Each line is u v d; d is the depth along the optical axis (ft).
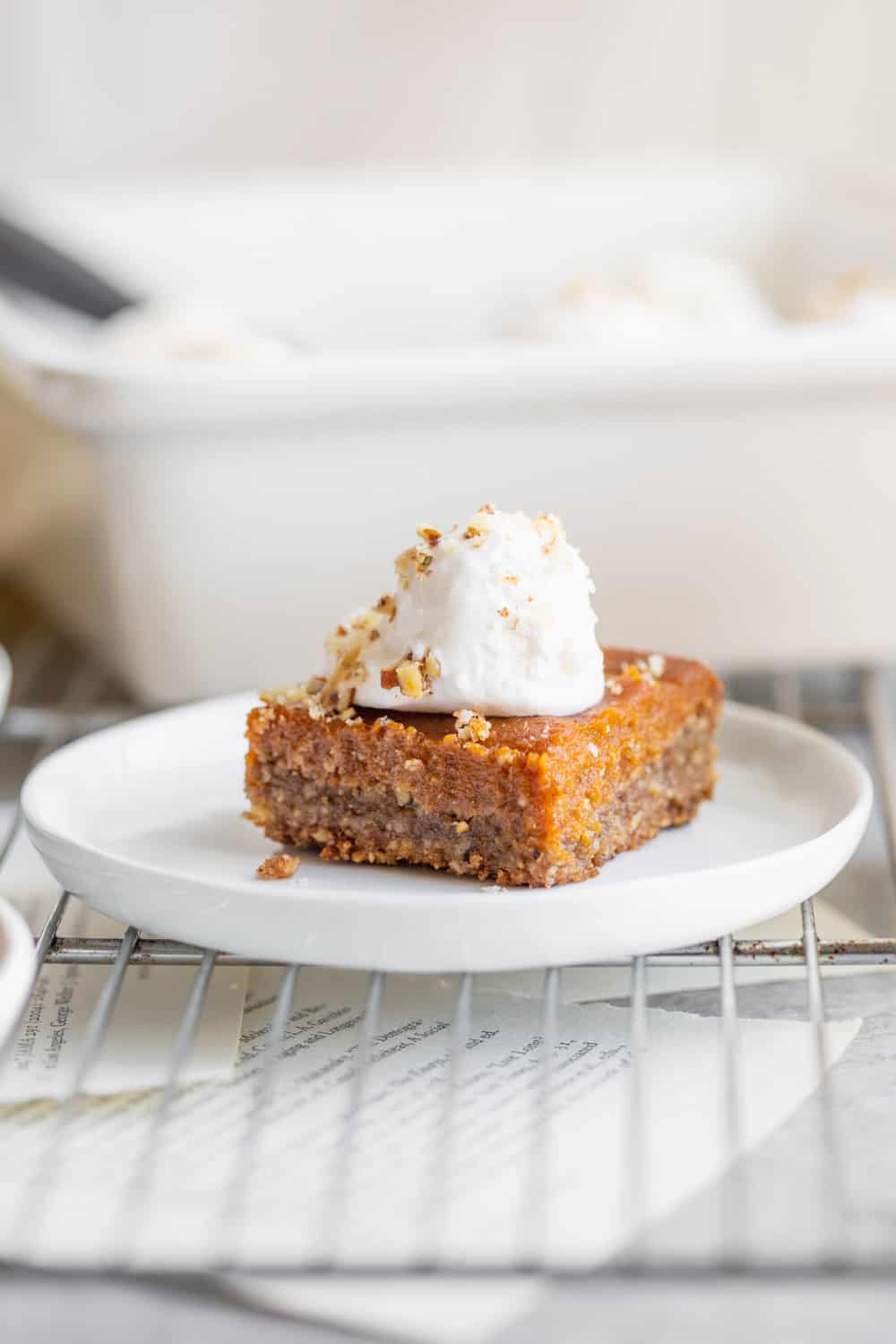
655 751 1.83
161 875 1.64
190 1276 1.47
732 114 3.38
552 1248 1.46
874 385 2.15
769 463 2.18
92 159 3.44
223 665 2.19
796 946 1.66
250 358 2.14
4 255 2.49
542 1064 1.63
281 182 2.83
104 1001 1.62
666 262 2.62
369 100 3.42
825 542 2.21
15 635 2.53
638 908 1.62
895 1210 1.49
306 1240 1.47
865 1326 1.44
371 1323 1.44
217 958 1.66
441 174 2.95
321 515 2.14
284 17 3.38
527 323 2.54
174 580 2.15
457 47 3.39
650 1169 1.53
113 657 2.25
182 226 2.77
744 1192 1.51
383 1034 1.68
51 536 2.29
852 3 3.27
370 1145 1.55
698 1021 1.69
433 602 1.78
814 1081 1.62
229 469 2.11
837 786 1.86
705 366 2.12
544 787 1.72
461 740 1.75
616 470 2.16
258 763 1.82
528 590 1.78
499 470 2.15
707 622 2.22
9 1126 1.58
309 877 1.77
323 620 2.18
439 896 1.61
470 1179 1.52
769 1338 1.44
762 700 2.31
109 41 3.38
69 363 2.07
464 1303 1.46
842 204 2.78
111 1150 1.56
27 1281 1.45
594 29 3.36
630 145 3.43
